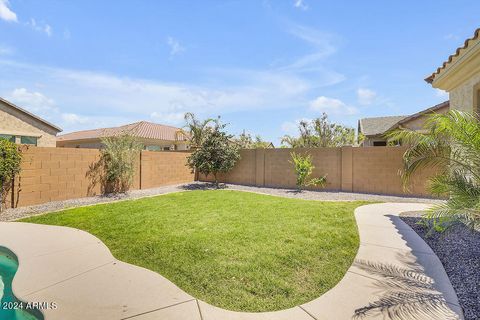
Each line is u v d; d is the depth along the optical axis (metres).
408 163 5.53
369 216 7.69
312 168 14.20
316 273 4.16
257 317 3.08
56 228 6.64
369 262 4.52
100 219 7.48
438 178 5.19
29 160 9.45
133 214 8.07
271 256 4.79
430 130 5.03
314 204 9.54
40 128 21.00
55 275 4.12
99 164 12.09
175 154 16.91
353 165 13.29
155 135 28.59
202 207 9.07
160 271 4.27
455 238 5.60
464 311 3.14
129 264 4.54
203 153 15.37
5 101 18.50
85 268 4.37
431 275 4.04
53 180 10.26
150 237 5.85
